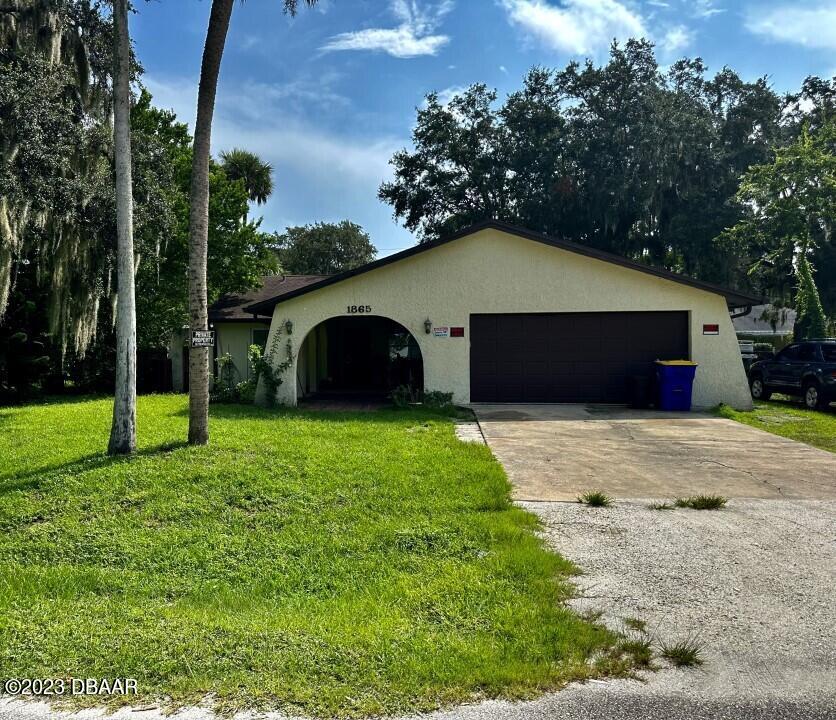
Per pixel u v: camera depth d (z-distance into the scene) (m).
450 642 3.27
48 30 10.58
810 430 10.68
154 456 7.11
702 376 13.59
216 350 18.84
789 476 7.26
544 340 14.02
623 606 3.77
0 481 6.29
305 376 17.86
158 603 3.92
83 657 3.16
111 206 11.33
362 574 4.31
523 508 5.89
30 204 10.05
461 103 31.12
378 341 19.59
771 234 24.34
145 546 4.82
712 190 28.19
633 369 13.87
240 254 19.66
